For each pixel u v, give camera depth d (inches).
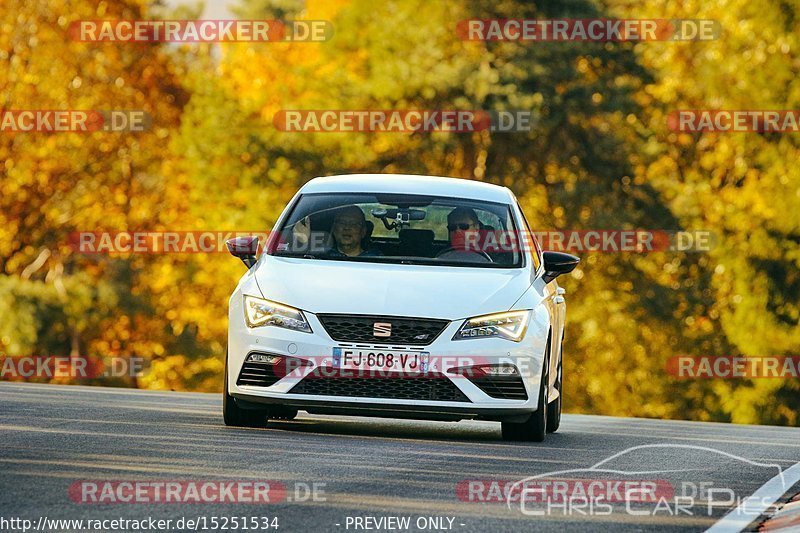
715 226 5497.1
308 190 1553.9
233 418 1409.9
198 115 5580.7
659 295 5433.1
